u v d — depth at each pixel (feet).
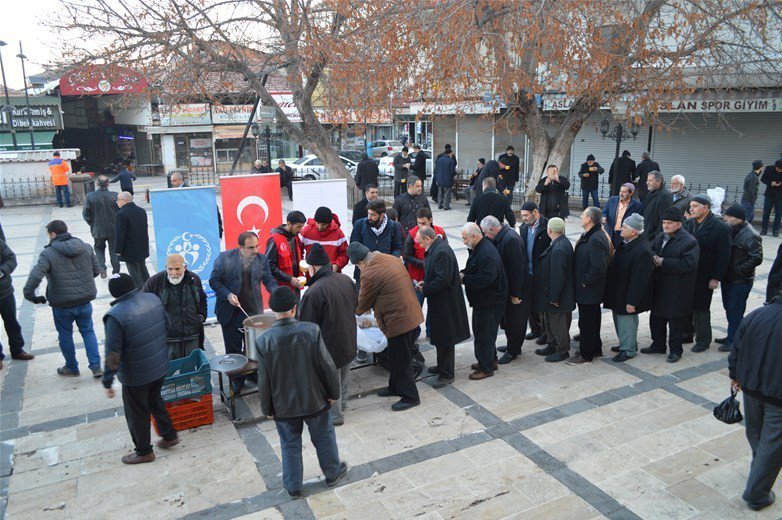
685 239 21.29
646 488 14.93
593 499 14.53
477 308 20.99
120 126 119.96
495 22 44.83
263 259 20.58
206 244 27.09
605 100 47.65
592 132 67.26
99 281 35.19
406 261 24.25
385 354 22.48
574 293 22.20
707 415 18.52
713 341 24.70
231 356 18.69
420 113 46.14
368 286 18.51
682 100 46.24
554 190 42.73
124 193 29.09
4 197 68.44
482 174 45.60
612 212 30.76
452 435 17.65
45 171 69.72
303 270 21.50
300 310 17.46
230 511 14.33
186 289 18.86
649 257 21.18
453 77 42.01
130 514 14.28
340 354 17.70
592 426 17.99
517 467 15.96
